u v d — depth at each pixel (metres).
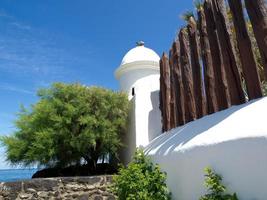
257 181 3.24
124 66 12.12
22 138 11.08
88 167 10.96
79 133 10.20
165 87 8.30
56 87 11.11
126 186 5.88
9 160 10.98
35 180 7.15
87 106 10.25
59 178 7.40
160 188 5.26
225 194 3.58
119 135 10.81
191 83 6.76
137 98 9.55
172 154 5.14
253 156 3.34
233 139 3.68
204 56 5.97
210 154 4.00
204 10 5.88
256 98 4.34
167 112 8.00
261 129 3.39
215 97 5.55
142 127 9.30
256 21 4.38
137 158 6.40
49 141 9.79
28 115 11.34
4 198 6.77
